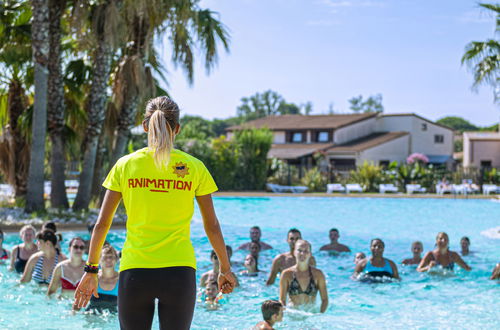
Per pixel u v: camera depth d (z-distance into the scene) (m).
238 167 31.98
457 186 30.95
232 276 3.02
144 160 2.72
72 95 17.59
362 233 15.06
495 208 22.89
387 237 14.27
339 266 9.77
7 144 17.33
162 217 2.69
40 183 14.71
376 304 6.97
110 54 15.62
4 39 16.73
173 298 2.64
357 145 42.44
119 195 2.79
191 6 16.02
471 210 22.11
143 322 2.70
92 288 2.90
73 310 6.09
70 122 17.80
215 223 2.89
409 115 46.34
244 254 10.81
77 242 6.84
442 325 6.00
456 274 8.98
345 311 6.56
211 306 6.71
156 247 2.65
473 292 7.74
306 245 6.52
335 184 31.77
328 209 22.28
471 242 13.29
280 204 24.58
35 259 7.52
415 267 9.58
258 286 7.94
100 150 17.59
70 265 6.88
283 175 34.00
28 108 16.45
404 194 30.02
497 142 43.88
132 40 15.82
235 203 24.97
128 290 2.64
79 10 14.59
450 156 46.78
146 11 14.72
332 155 42.34
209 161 31.45
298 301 6.53
